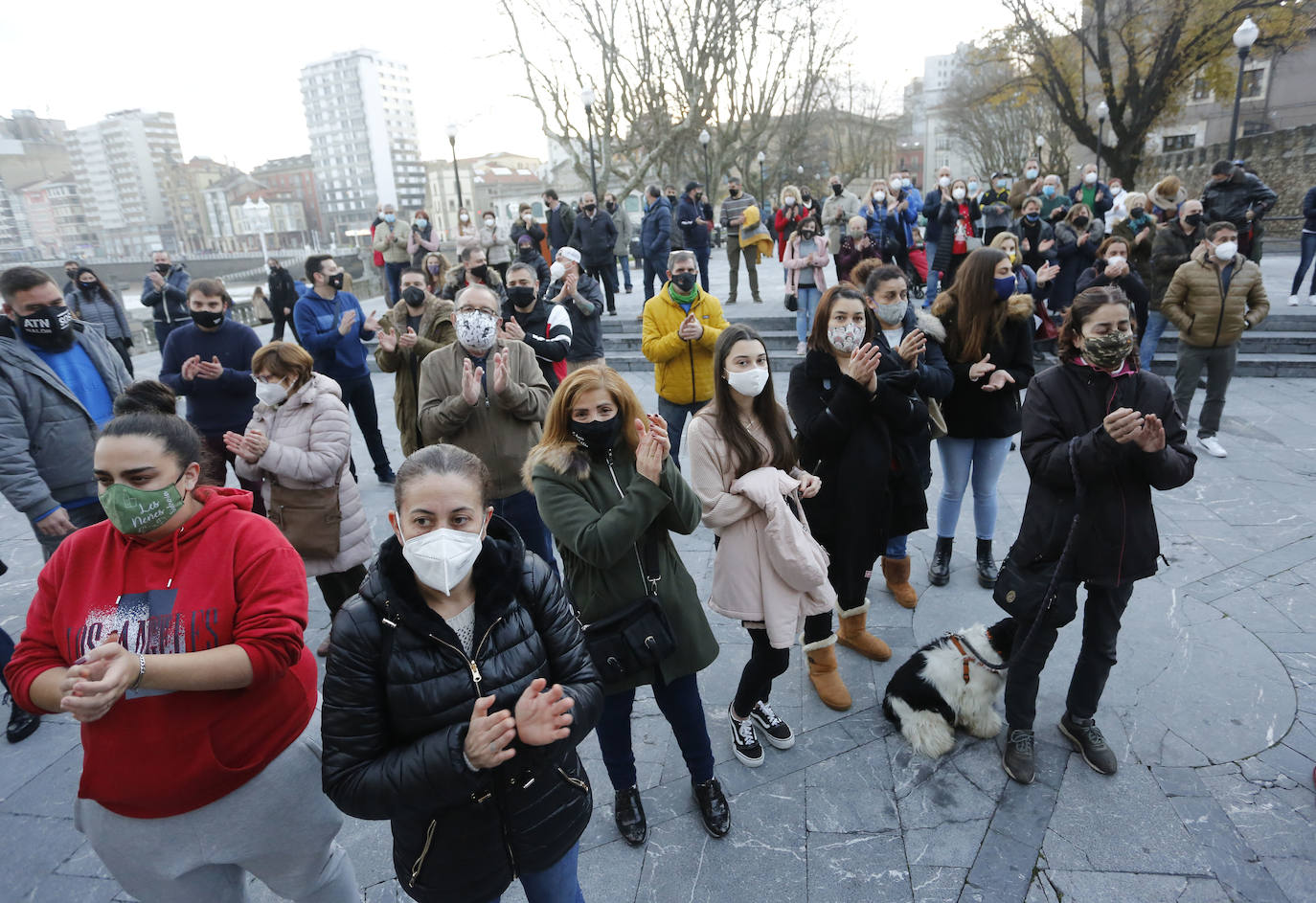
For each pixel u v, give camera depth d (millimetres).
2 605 4723
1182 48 22312
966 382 3871
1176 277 5781
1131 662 3463
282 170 141000
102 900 2547
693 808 2773
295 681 1873
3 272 3490
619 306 12875
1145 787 2736
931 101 75812
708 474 2809
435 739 1546
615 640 2338
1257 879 2344
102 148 149500
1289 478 5391
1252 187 9055
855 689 3416
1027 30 23672
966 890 2371
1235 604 3873
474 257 7293
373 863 2633
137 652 1650
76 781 3129
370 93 147125
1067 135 34562
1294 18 22188
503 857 1764
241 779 1758
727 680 3562
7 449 3346
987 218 9703
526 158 107375
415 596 1625
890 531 3500
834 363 3207
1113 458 2383
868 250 9258
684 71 25984
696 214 12133
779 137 38594
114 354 3949
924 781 2838
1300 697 3160
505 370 3518
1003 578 2826
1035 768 2842
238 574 1738
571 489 2373
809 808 2742
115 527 1665
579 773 1887
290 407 3648
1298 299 9602
